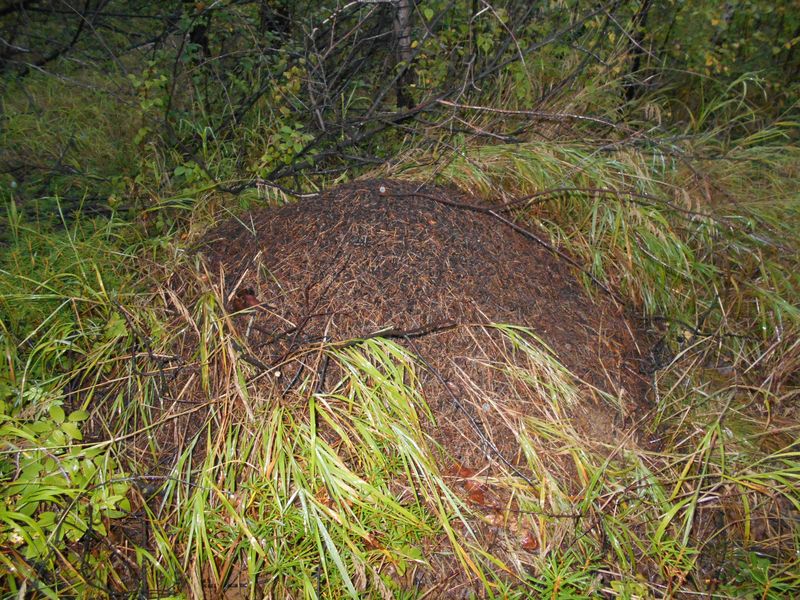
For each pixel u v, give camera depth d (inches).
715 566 101.3
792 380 132.7
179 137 183.9
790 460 113.1
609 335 132.9
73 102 219.1
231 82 193.9
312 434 97.5
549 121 187.5
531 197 138.9
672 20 213.3
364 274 119.5
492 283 124.9
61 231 153.1
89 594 90.1
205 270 126.1
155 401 112.5
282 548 93.8
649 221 150.8
